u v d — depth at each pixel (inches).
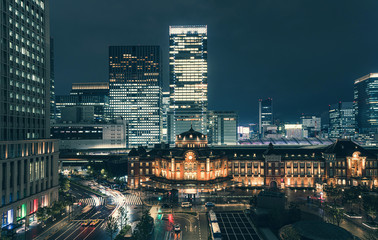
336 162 6023.6
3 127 3688.5
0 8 3705.7
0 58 3671.3
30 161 4072.3
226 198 5310.0
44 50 4729.3
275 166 6161.4
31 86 4340.6
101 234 3518.7
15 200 3722.9
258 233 3604.8
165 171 5905.5
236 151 6658.5
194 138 6161.4
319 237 3004.4
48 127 4776.1
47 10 4840.1
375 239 2866.6
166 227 3786.9
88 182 6998.0
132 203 5022.1
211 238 3260.3
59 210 4005.9
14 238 3316.9
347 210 4443.9
